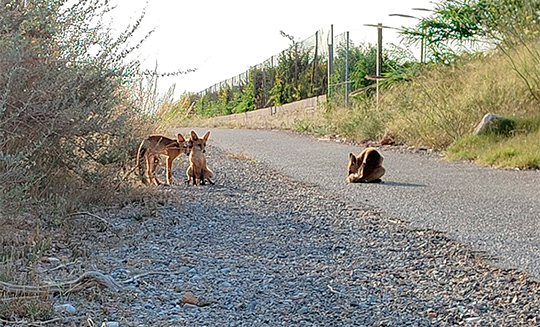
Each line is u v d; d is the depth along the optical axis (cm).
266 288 468
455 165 1191
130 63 708
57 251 545
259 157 1367
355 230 655
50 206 651
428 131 1486
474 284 474
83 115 620
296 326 396
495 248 568
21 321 375
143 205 750
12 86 569
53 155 677
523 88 1476
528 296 444
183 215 718
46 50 605
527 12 1467
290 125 2369
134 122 893
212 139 1886
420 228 656
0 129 559
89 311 402
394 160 1292
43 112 596
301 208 775
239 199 835
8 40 546
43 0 600
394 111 1744
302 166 1205
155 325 386
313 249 583
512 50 1523
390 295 455
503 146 1249
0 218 523
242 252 570
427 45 1870
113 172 735
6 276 434
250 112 3762
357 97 2198
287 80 3266
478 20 1703
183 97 1515
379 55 2031
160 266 518
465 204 782
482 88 1522
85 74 640
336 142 1767
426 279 491
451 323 402
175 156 962
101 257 534
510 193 862
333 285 477
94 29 666
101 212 698
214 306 428
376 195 862
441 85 1652
